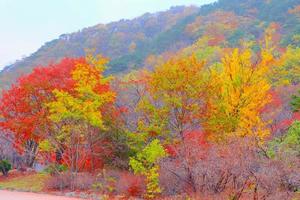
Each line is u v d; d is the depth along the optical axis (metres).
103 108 24.12
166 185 19.25
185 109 21.06
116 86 26.89
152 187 19.12
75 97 23.77
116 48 94.12
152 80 21.27
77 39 100.00
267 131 19.44
